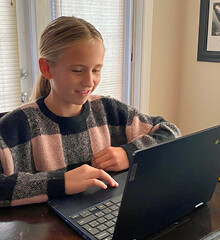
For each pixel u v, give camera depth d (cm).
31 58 190
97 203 82
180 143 65
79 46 92
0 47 176
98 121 124
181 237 71
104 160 105
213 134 72
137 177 59
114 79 242
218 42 239
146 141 114
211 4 237
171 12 249
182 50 265
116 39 234
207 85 254
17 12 180
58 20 99
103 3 219
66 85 97
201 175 76
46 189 85
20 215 79
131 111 132
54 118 110
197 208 83
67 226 74
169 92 267
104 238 68
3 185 84
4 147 98
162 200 68
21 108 109
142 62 238
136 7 231
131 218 63
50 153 110
